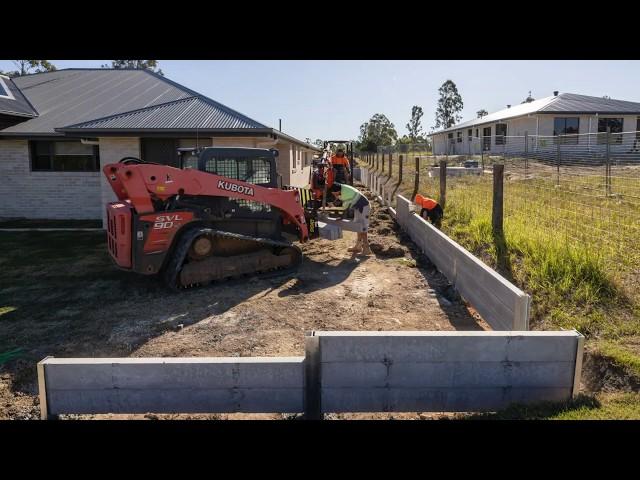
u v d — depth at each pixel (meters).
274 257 8.53
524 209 10.48
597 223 8.55
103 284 8.11
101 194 13.72
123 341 5.77
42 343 5.75
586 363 4.45
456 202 12.74
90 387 3.60
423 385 3.62
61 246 11.15
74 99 16.56
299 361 3.56
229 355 5.34
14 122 14.77
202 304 7.05
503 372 3.61
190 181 7.55
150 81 18.12
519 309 4.73
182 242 7.56
